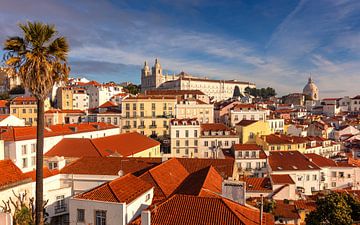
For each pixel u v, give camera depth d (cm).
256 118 11244
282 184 4666
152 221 2189
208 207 2267
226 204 2278
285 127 11725
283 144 8138
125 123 10356
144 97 10750
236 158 6575
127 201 2502
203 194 2777
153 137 10350
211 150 8731
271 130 10550
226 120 12188
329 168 6456
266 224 2242
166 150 9306
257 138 8712
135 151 5909
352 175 6419
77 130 6838
